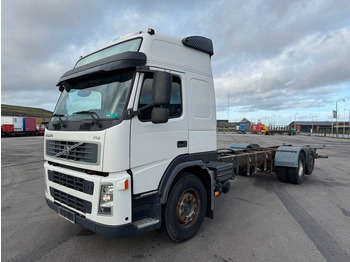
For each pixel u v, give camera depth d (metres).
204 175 4.18
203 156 4.09
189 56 3.94
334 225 4.46
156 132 3.32
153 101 2.96
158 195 3.35
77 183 3.21
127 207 2.94
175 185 3.59
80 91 3.61
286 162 7.38
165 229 3.52
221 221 4.64
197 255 3.41
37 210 5.30
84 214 3.10
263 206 5.53
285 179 7.64
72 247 3.64
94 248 3.61
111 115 3.07
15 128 41.47
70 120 3.51
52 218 4.82
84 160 3.12
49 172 3.77
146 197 3.28
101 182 2.89
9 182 7.93
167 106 3.53
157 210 3.33
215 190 4.49
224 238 3.93
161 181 3.39
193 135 3.91
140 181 3.13
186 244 3.72
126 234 2.95
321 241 3.84
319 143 29.55
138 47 3.32
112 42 3.92
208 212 4.17
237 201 5.91
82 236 4.00
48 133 3.86
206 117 4.18
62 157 3.52
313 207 5.46
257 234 4.08
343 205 5.61
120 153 2.90
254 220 4.70
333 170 10.25
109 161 2.87
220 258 3.34
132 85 3.06
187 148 3.80
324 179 8.45
